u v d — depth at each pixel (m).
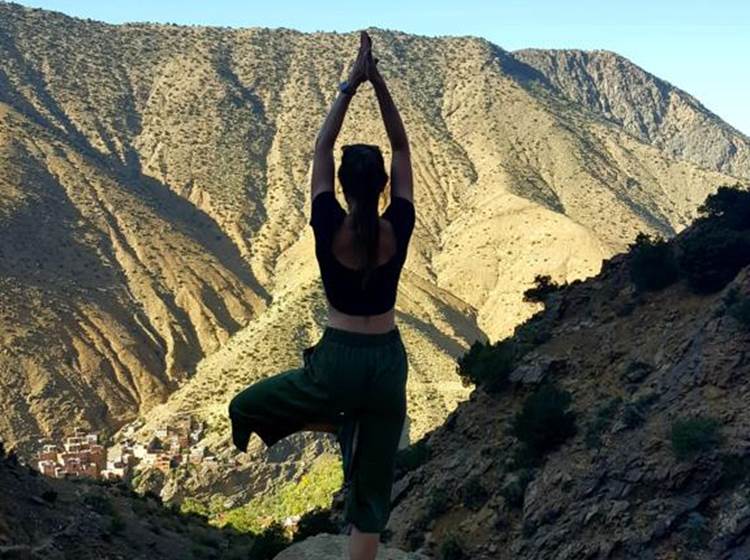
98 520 58.00
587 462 39.59
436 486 47.59
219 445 157.50
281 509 113.25
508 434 47.78
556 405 43.25
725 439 35.22
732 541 31.50
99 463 160.25
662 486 35.38
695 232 51.22
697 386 39.53
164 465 145.12
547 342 54.69
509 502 41.22
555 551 36.25
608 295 55.25
